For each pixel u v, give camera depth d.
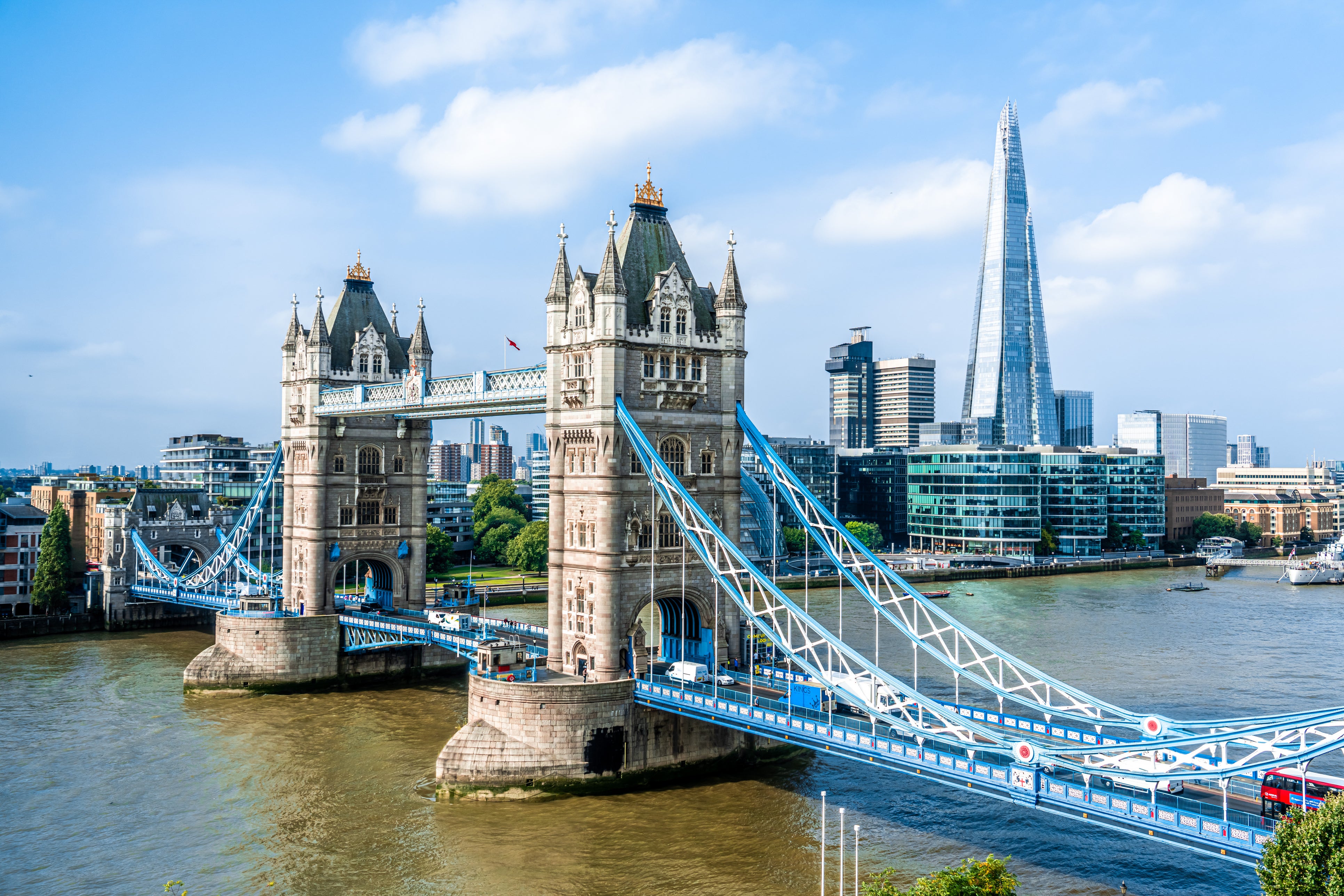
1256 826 56.88
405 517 147.88
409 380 125.12
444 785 89.38
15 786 93.31
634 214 104.75
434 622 129.38
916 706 92.56
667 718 94.38
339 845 79.75
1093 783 65.81
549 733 90.00
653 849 78.19
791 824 82.94
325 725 115.06
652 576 98.00
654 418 99.56
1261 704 114.69
